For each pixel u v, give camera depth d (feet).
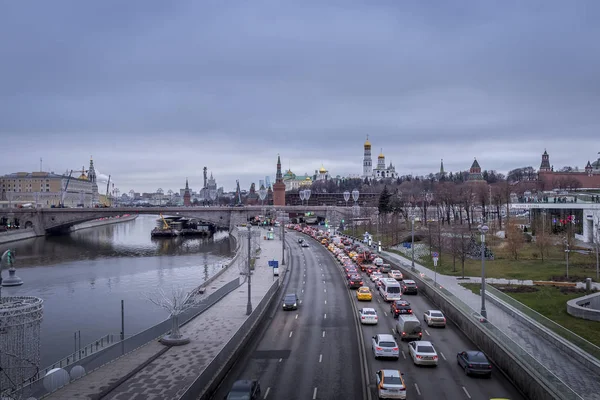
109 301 294.66
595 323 170.71
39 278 381.19
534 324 156.15
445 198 649.61
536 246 341.41
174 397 113.80
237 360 151.12
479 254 329.52
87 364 135.33
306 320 202.39
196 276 390.42
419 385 127.13
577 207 391.24
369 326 191.31
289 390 125.70
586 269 276.62
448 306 204.85
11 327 134.82
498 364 143.23
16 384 131.95
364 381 131.13
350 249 451.12
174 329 162.81
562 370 124.36
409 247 425.28
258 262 385.70
